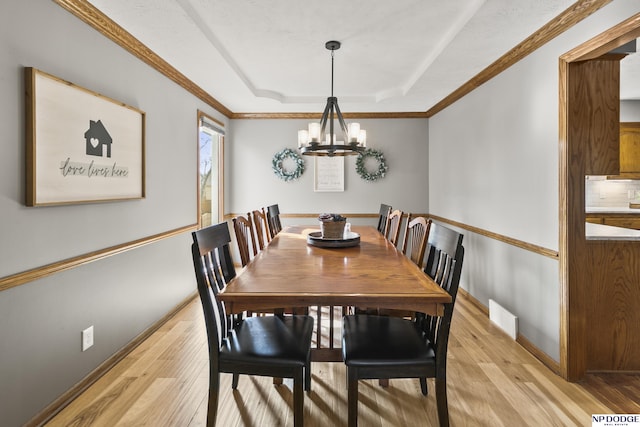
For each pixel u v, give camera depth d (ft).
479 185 12.04
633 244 7.75
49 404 6.35
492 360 8.45
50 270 6.31
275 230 13.17
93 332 7.55
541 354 8.44
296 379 5.42
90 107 7.32
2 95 5.46
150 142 10.03
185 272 12.53
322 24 8.68
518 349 9.04
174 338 9.68
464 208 13.38
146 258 9.80
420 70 11.75
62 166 6.56
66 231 6.81
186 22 7.99
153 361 8.39
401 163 17.78
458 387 7.30
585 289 7.58
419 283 5.81
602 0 6.54
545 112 8.33
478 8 7.30
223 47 10.08
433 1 7.56
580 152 7.53
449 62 10.42
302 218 17.94
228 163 17.66
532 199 8.89
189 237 12.84
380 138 17.75
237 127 17.79
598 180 16.56
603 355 7.92
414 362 5.43
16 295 5.69
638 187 16.48
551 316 8.16
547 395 7.04
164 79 10.85
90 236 7.50
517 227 9.61
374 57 10.85
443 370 5.44
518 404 6.73
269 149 17.80
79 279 7.14
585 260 7.66
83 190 7.15
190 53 9.80
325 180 17.85
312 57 10.86
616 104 7.51
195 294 13.48
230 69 11.10
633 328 7.88
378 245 9.30
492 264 11.10
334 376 7.80
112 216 8.27
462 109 13.52
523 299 9.32
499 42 8.96
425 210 17.81
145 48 9.32
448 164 15.08
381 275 6.31
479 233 12.00
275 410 6.59
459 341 9.48
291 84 13.75
